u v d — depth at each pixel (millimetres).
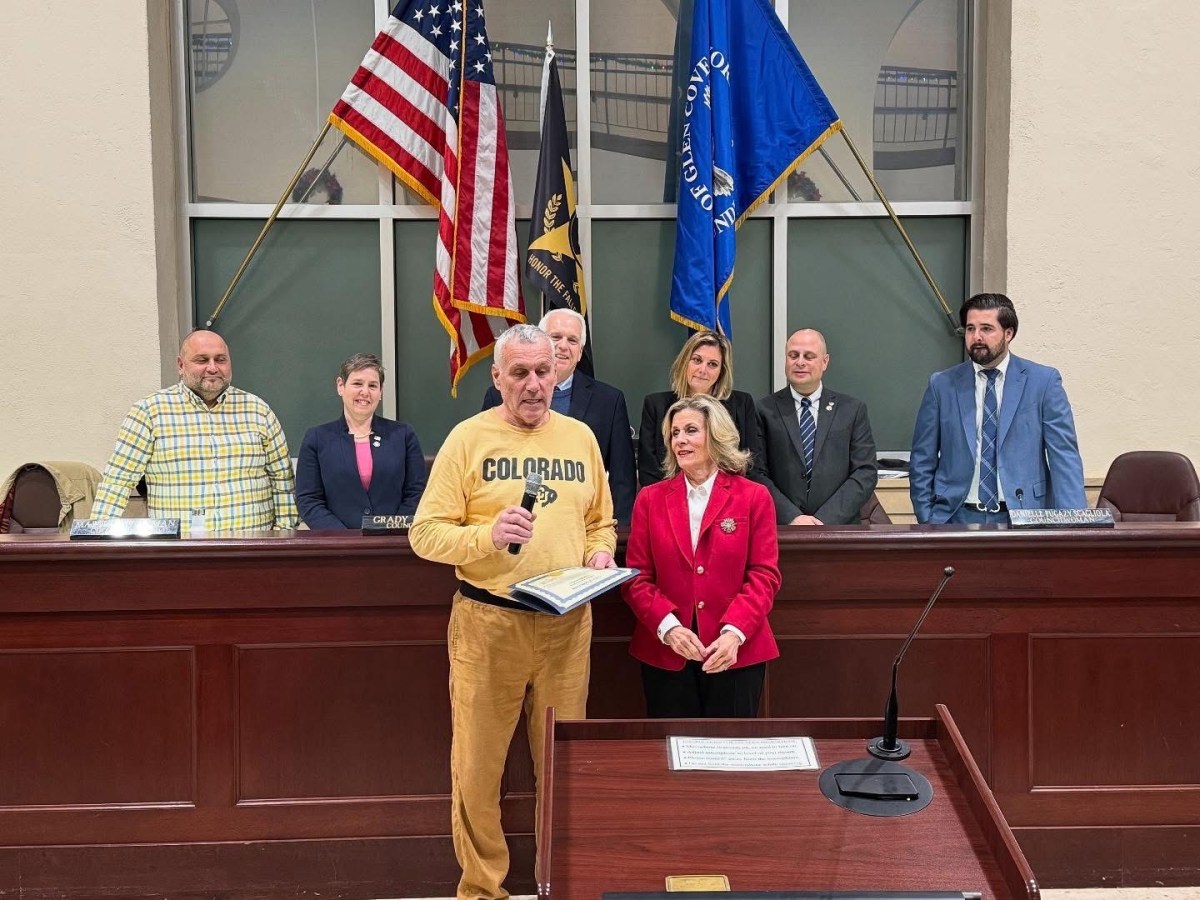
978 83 4719
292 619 2725
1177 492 3596
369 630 2736
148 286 4402
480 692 2492
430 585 2725
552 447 2529
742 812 1564
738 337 4875
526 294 4715
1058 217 4473
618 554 2791
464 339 4621
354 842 2742
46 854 2695
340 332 4801
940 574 2762
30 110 4336
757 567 2553
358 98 4449
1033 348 4500
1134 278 4480
